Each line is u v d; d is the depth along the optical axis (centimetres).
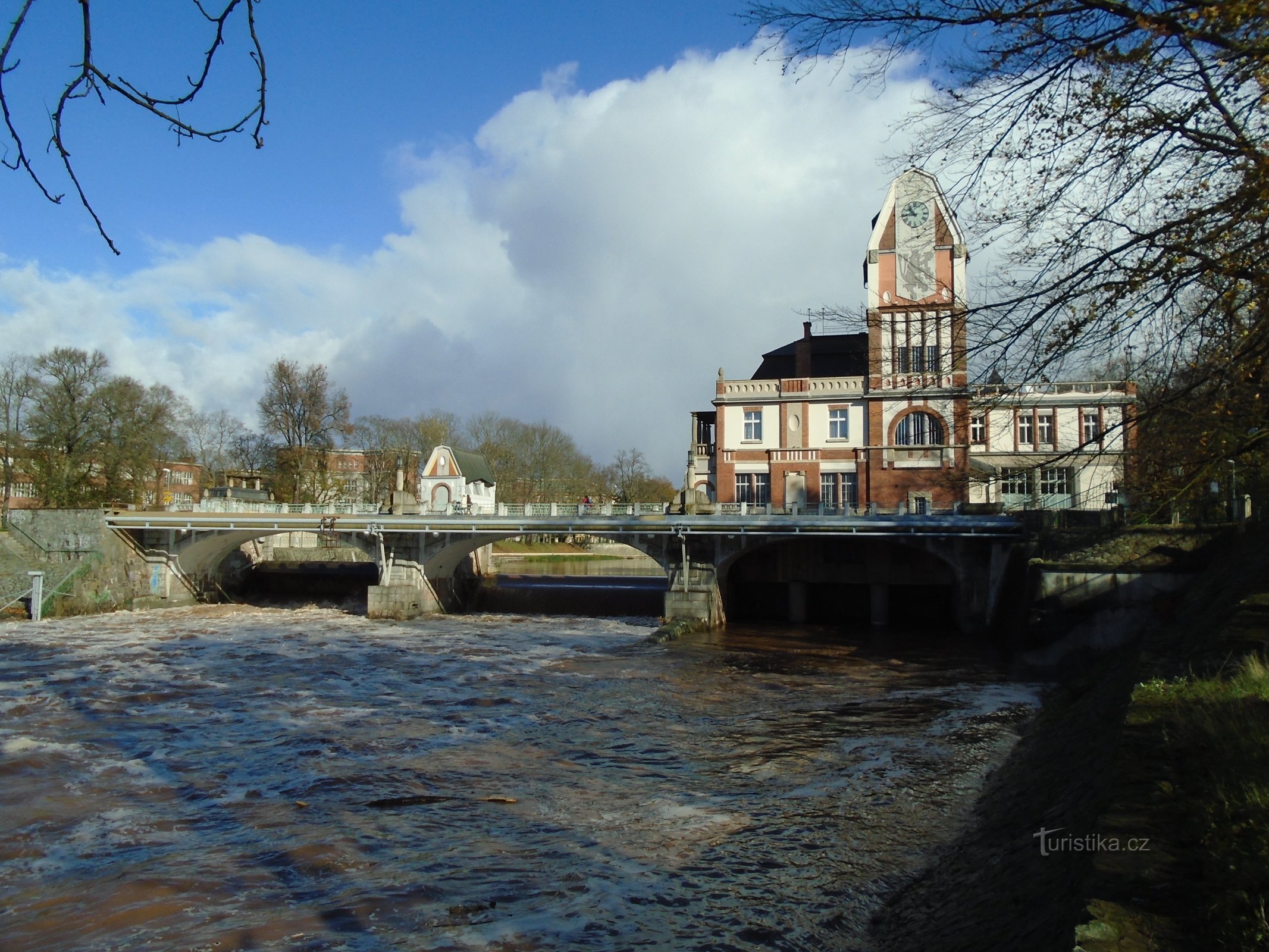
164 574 6162
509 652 4231
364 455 10731
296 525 5791
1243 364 1148
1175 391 1239
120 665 3788
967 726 2522
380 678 3484
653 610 6072
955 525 4534
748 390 6016
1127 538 3578
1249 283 1068
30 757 2258
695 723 2650
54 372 6825
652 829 1698
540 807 1850
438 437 10769
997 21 958
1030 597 3691
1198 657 1585
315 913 1345
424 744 2392
